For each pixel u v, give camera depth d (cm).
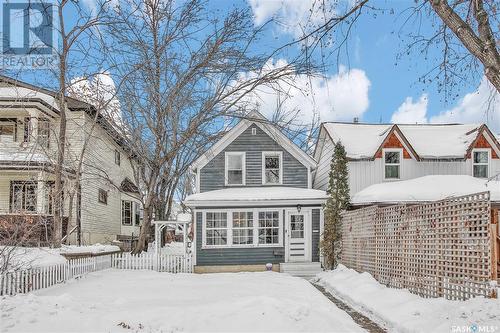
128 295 1088
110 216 2892
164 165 2288
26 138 2292
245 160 2125
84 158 2294
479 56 553
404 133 2391
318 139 2608
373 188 1983
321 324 746
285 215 1991
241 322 729
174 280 1471
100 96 2055
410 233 1095
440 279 945
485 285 796
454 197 898
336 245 1873
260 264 1969
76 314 757
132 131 2119
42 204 1939
